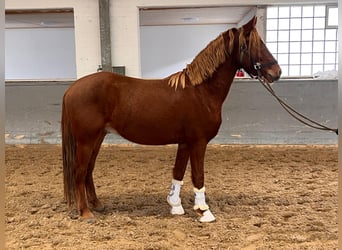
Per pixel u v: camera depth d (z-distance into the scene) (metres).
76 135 2.76
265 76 2.77
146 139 2.83
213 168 4.39
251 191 3.54
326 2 6.71
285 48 8.30
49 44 12.73
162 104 2.73
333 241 2.43
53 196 3.45
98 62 6.99
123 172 4.25
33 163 4.69
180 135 2.80
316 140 5.68
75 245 2.38
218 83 2.77
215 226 2.71
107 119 2.77
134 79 2.87
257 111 5.74
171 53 12.55
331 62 8.27
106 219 2.86
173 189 2.99
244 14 10.09
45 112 5.90
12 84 5.88
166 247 2.33
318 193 3.45
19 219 2.85
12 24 11.52
